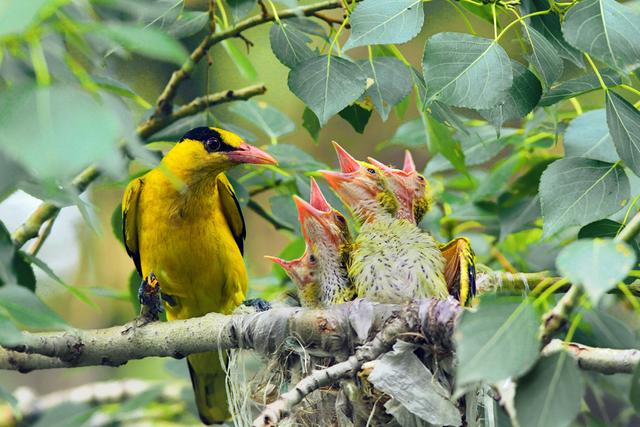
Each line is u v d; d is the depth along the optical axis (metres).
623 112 7.79
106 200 17.64
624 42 7.34
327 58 8.43
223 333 9.13
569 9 7.52
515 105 8.09
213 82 17.36
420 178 11.12
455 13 16.64
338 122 19.09
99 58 6.40
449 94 7.48
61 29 5.09
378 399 8.67
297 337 9.01
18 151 4.23
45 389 18.39
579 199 7.98
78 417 11.60
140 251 12.13
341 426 9.02
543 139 12.04
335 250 10.75
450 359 8.35
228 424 12.29
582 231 8.36
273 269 13.16
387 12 7.89
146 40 4.93
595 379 11.47
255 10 16.84
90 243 17.56
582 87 8.64
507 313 5.91
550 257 12.33
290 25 10.07
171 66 16.31
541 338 6.34
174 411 13.29
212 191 11.91
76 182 10.51
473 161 12.26
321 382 7.94
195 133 11.67
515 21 7.93
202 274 12.05
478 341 5.80
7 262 7.59
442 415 8.09
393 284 9.77
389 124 19.23
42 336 8.95
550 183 8.06
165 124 11.19
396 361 8.26
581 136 9.02
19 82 5.03
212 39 10.48
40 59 4.88
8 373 18.39
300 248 12.86
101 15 5.72
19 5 4.34
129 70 16.03
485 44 7.64
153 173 11.86
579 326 10.88
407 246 9.89
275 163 11.45
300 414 9.16
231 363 9.70
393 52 10.23
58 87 4.53
